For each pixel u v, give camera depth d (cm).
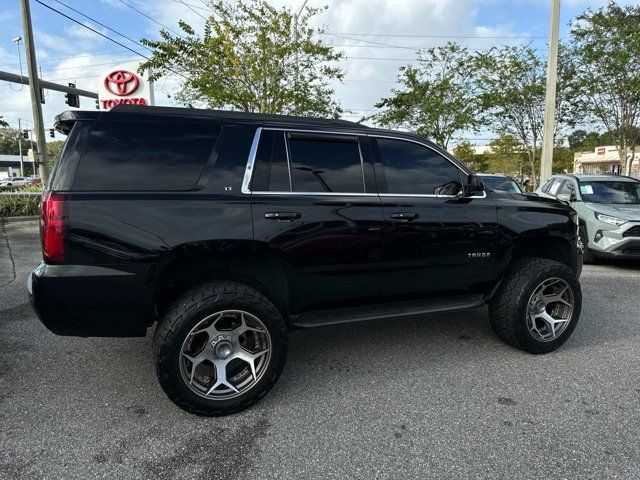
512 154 3216
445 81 2008
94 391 313
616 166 4134
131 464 236
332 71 1447
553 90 1302
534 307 372
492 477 227
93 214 257
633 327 449
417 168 352
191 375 277
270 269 312
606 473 230
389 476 228
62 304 257
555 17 1263
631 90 1354
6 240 940
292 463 238
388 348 394
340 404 299
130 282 264
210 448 250
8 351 376
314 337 420
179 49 1311
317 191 313
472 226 353
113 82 1466
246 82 1368
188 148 286
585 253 759
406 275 339
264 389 289
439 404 298
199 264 298
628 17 1400
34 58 1525
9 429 265
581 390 317
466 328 444
